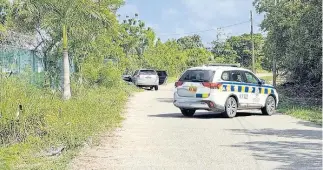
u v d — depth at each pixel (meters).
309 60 24.58
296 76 31.81
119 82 31.58
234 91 17.89
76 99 18.91
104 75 29.56
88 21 20.94
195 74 17.84
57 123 11.55
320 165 8.98
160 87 44.78
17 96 11.66
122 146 11.16
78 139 10.91
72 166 8.83
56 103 13.84
